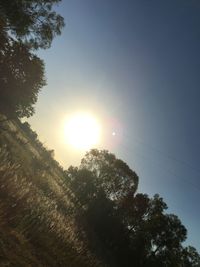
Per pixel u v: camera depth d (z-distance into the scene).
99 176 58.75
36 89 30.30
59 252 11.79
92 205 53.22
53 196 26.36
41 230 11.48
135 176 59.56
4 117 32.62
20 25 30.81
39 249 10.31
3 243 8.32
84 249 16.58
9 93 29.16
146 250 61.91
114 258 49.50
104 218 53.78
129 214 60.97
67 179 57.34
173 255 63.91
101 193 56.41
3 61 28.56
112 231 54.19
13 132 36.56
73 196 45.53
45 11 31.75
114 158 59.41
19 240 9.37
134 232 62.38
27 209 11.52
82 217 44.84
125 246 57.56
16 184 11.85
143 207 61.31
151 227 61.81
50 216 14.33
